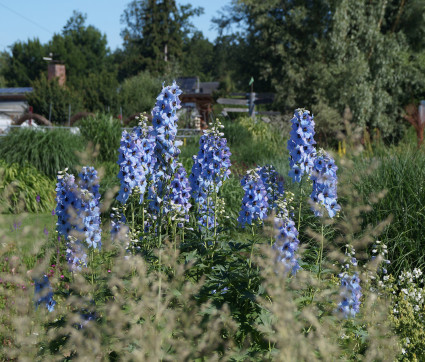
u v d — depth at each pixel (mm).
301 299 3381
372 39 27109
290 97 28312
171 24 63438
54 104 33531
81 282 3275
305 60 28984
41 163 11859
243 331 3490
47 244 4715
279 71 30344
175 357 2518
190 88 49031
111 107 35719
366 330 3697
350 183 5598
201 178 5352
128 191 4992
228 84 52844
